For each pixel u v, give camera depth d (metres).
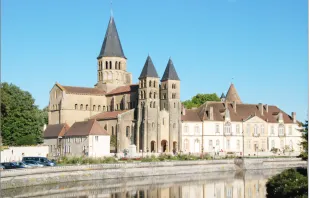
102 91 158.38
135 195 74.19
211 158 115.75
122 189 80.06
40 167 78.94
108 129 139.38
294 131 154.88
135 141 136.62
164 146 138.50
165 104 139.88
